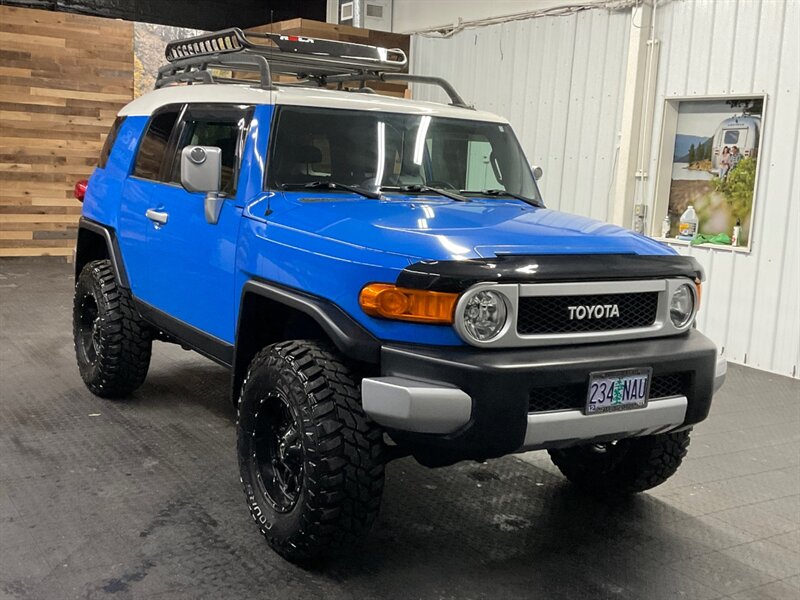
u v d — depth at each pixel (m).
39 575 2.85
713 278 7.00
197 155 3.41
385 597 2.84
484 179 4.10
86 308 4.95
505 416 2.66
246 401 3.18
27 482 3.64
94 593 2.75
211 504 3.50
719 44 6.80
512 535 3.40
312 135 3.64
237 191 3.57
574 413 2.79
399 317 2.74
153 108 4.62
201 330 3.82
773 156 6.49
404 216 3.20
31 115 10.04
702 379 3.07
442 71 9.81
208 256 3.69
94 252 5.22
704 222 7.13
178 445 4.19
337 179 3.64
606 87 7.75
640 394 2.91
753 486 4.10
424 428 2.63
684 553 3.31
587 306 2.89
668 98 7.19
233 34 3.92
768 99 6.48
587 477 3.84
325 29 9.59
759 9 6.49
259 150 3.56
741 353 6.84
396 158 3.81
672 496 3.93
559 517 3.61
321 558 3.01
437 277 2.68
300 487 2.91
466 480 4.00
